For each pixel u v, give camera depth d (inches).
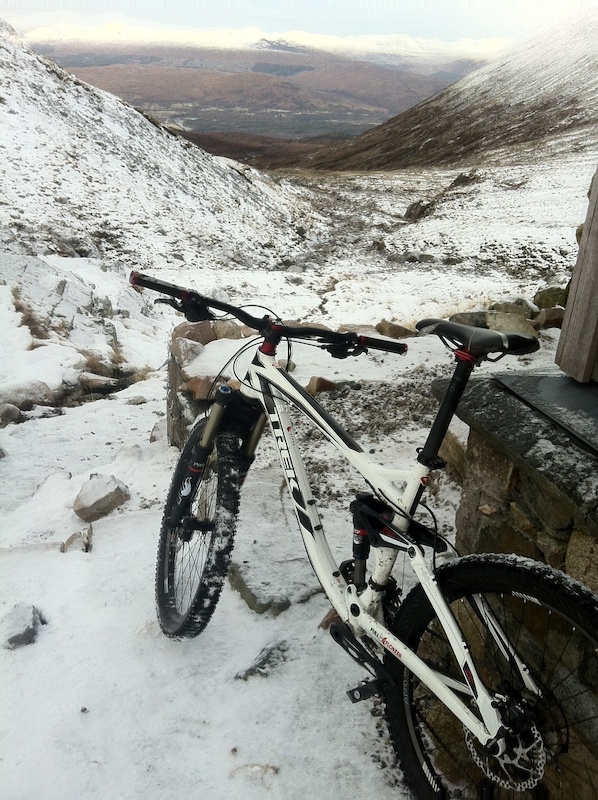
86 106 1491.1
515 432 81.2
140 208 1190.3
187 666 102.3
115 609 116.9
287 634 107.7
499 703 63.3
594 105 3590.1
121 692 98.0
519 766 64.5
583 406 84.3
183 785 83.7
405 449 170.2
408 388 207.6
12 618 111.2
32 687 99.3
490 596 74.0
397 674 77.6
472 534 94.9
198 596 94.9
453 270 975.0
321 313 633.0
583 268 90.4
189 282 806.5
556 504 75.7
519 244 1091.3
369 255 1151.6
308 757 86.7
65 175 1211.9
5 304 469.4
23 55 1541.6
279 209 1480.1
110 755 87.9
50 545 140.1
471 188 1734.7
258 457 168.9
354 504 79.5
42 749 88.7
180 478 108.7
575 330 92.3
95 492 161.6
